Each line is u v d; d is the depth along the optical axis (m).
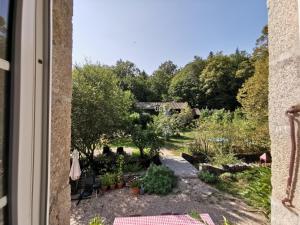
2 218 0.54
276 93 0.89
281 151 0.87
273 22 0.91
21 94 0.57
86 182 6.81
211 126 11.43
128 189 6.84
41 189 0.68
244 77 24.61
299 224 0.75
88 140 8.47
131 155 9.94
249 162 9.39
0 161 0.54
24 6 0.58
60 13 0.96
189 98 29.42
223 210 5.59
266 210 2.82
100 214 5.47
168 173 7.03
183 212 5.50
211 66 27.20
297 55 0.77
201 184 7.24
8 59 0.55
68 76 1.06
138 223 3.56
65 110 1.02
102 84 8.83
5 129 0.55
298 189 0.76
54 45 0.89
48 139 0.70
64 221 1.01
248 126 10.68
